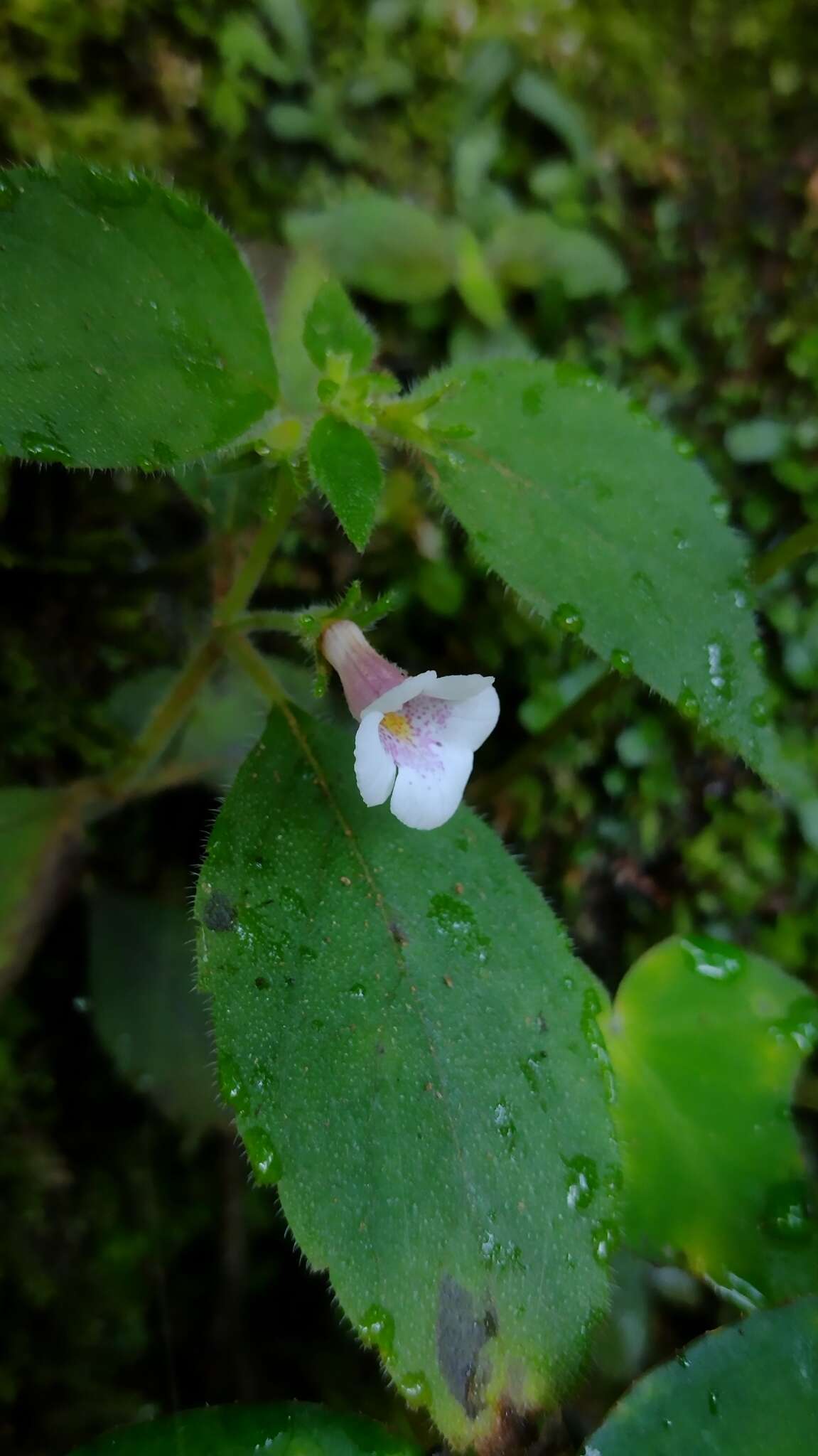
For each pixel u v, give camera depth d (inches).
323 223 5.3
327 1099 3.4
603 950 6.2
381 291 5.5
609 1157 3.6
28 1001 5.3
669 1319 5.0
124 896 5.4
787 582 6.0
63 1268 5.2
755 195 6.0
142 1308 5.3
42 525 5.2
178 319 3.5
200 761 5.1
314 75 5.5
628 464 4.0
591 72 5.8
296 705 4.0
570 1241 3.5
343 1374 5.3
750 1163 4.2
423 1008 3.6
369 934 3.7
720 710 3.8
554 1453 4.5
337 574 5.8
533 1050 3.6
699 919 6.1
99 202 3.3
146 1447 3.6
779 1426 3.4
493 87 5.7
